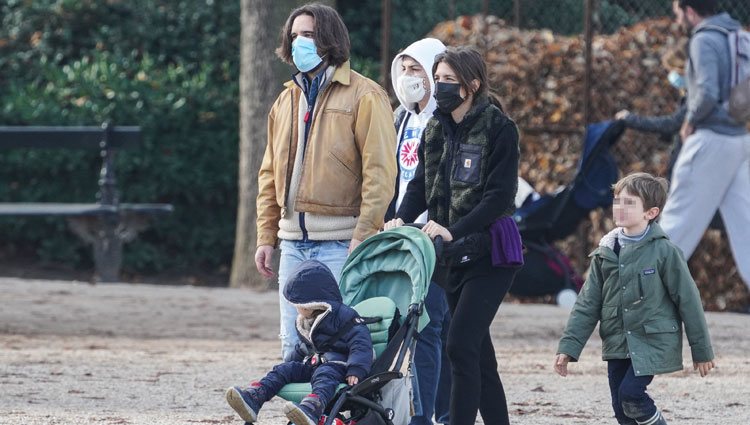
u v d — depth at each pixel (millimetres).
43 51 56406
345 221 20797
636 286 19000
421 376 20953
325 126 20609
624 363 19484
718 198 36031
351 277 19672
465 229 18812
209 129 54469
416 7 61000
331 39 20375
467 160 19203
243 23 47906
